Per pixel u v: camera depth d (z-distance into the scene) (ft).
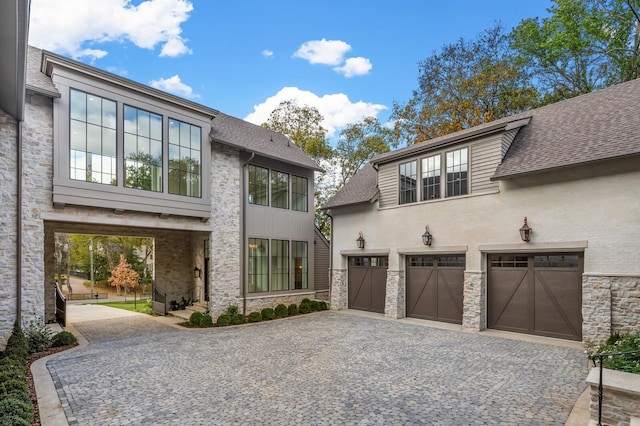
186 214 37.14
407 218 41.60
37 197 28.58
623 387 13.56
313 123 78.84
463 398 17.63
